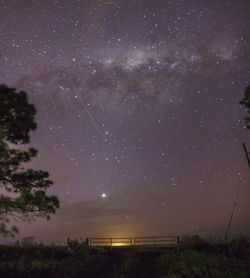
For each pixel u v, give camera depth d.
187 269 14.93
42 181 14.19
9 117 14.13
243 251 18.28
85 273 16.59
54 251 21.06
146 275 15.88
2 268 15.63
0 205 11.38
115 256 21.05
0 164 12.91
